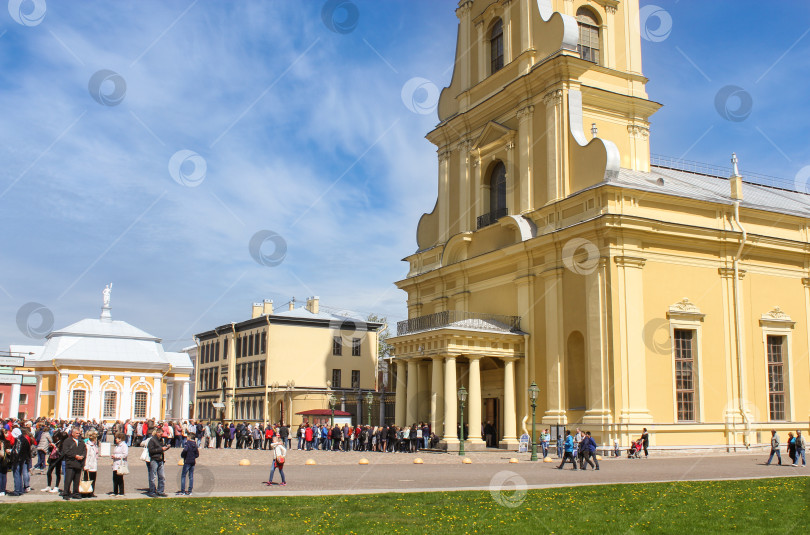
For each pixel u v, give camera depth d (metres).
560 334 36.62
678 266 36.09
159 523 14.15
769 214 39.62
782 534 13.32
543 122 40.03
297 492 19.02
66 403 68.75
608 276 34.12
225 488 20.33
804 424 39.12
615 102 42.09
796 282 40.50
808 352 40.25
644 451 32.34
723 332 37.00
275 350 69.88
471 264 43.28
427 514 15.29
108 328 74.19
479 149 44.94
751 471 25.33
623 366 33.59
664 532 13.46
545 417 36.69
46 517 14.83
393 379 55.91
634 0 44.69
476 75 46.34
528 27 41.97
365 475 24.34
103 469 27.59
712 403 35.94
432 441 38.03
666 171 46.25
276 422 67.69
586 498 17.73
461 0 48.38
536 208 39.91
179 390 78.00
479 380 38.38
